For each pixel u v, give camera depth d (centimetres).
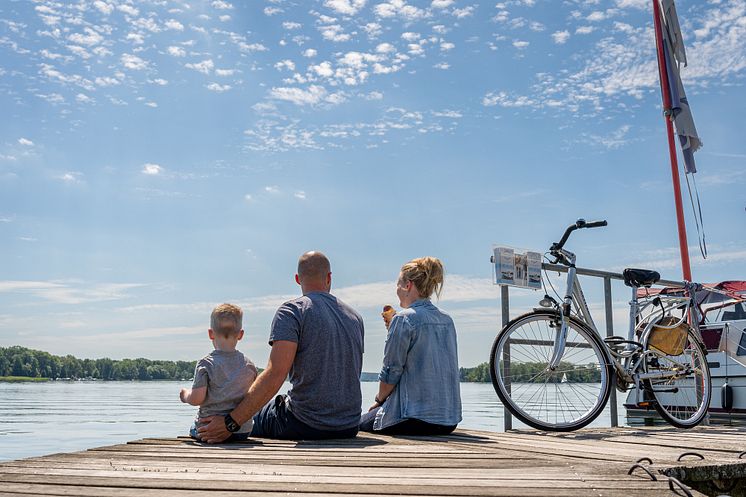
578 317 555
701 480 325
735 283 864
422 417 448
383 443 400
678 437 491
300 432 413
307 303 417
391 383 456
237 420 389
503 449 386
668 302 600
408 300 476
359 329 434
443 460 325
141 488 241
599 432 529
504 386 528
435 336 459
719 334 851
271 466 298
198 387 395
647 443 445
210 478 262
